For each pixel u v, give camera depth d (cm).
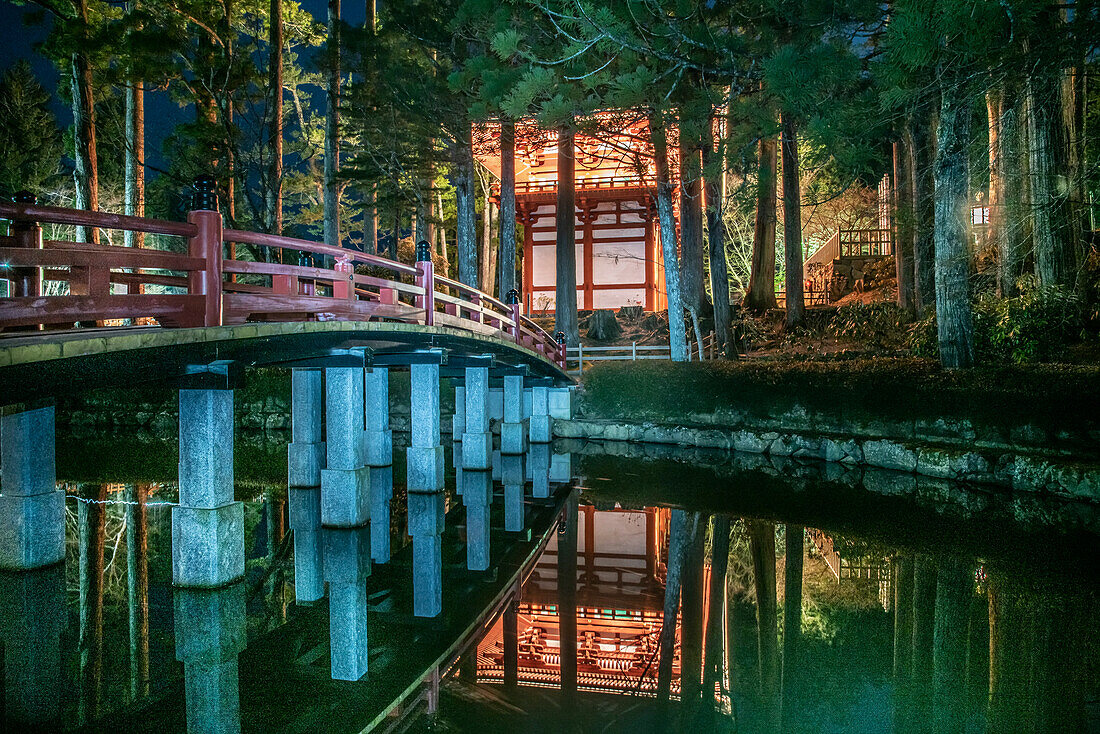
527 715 447
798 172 2241
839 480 1333
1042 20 757
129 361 506
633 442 1875
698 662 545
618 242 3008
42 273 600
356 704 466
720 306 2117
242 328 578
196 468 658
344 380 916
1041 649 553
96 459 1597
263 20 2442
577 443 1872
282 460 1602
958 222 1406
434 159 2119
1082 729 419
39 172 3052
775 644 577
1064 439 1164
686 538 946
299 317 758
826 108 830
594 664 545
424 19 1877
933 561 809
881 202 2188
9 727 426
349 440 921
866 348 1983
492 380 1945
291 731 425
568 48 888
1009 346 1442
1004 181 1459
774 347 2239
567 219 2241
